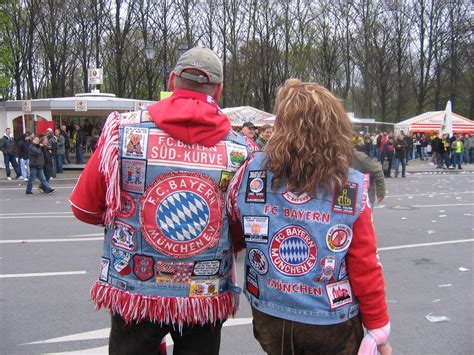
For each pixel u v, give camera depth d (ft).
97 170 5.81
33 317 13.66
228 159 6.00
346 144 5.48
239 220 5.99
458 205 38.40
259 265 5.74
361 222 5.49
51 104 64.23
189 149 5.85
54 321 13.39
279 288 5.61
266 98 125.90
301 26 129.29
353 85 151.43
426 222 30.17
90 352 11.59
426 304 14.93
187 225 5.83
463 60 139.85
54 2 108.47
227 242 6.16
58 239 24.25
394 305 14.84
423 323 13.42
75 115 73.87
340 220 5.44
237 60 124.26
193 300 5.92
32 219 30.50
